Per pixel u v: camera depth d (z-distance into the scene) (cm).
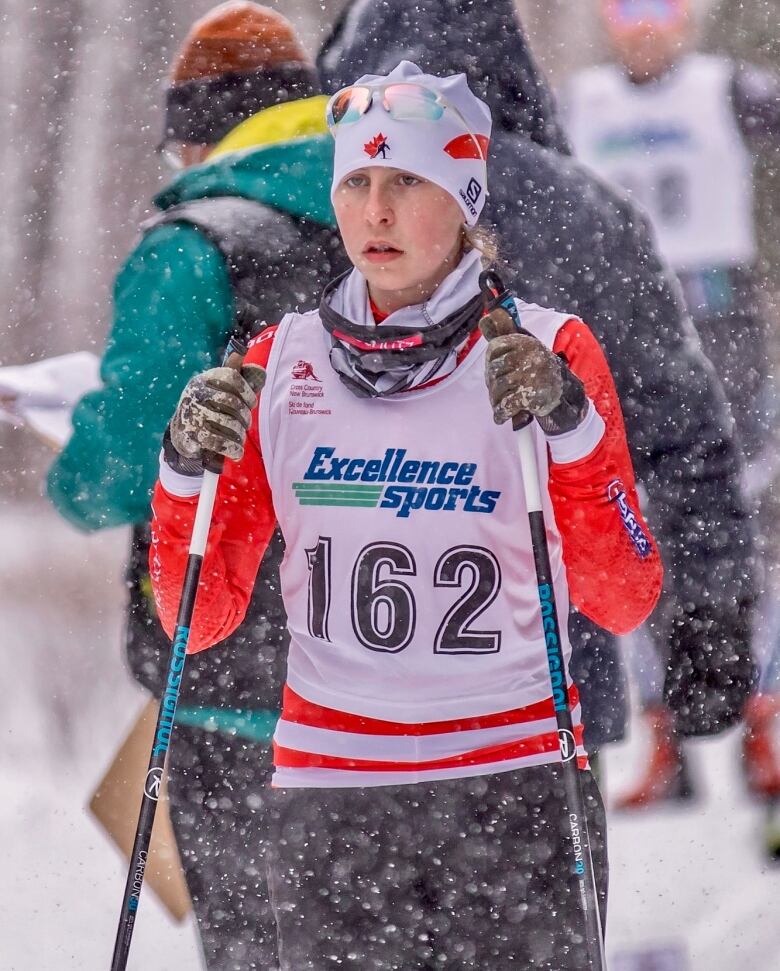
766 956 1473
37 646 2509
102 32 3825
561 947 1052
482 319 1000
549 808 1042
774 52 2255
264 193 1370
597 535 1022
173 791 1405
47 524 3194
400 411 1034
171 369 1344
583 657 1316
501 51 1447
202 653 1392
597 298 1385
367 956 1059
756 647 1864
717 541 1412
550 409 981
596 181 1420
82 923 1587
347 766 1046
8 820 1836
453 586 1023
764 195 2153
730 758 1808
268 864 1093
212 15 1566
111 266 3784
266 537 1101
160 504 1065
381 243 1026
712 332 2141
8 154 3809
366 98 1034
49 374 1556
